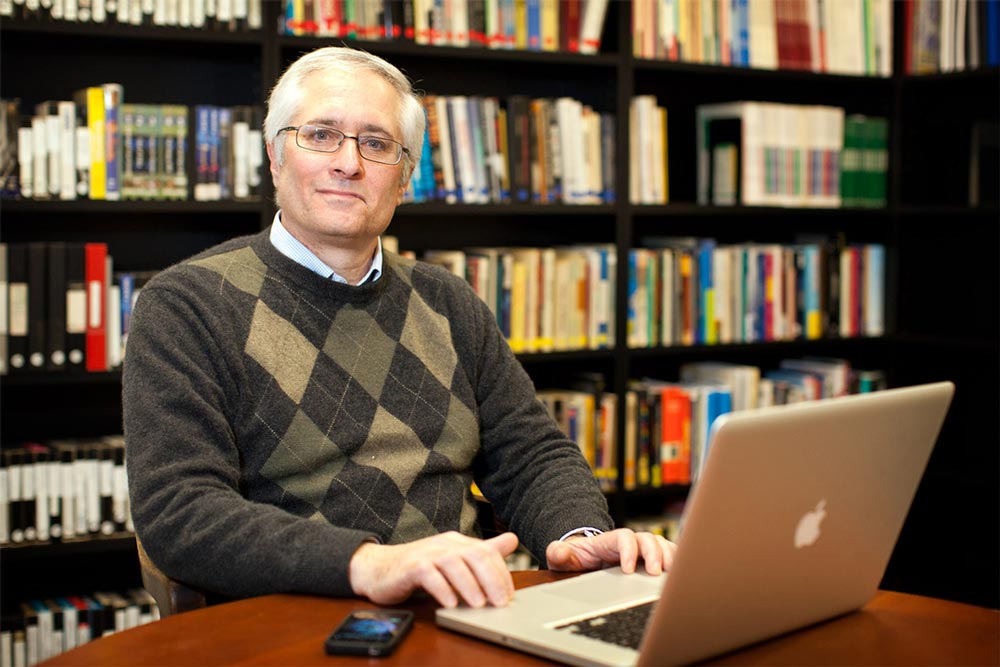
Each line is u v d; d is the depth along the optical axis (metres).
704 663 1.16
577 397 3.19
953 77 3.46
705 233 3.69
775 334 3.48
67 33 2.59
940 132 3.63
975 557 3.63
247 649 1.17
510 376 1.97
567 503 1.76
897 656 1.20
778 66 3.44
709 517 1.03
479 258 3.03
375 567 1.32
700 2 3.30
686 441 3.34
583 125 3.14
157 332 1.63
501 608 1.25
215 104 3.02
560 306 3.15
